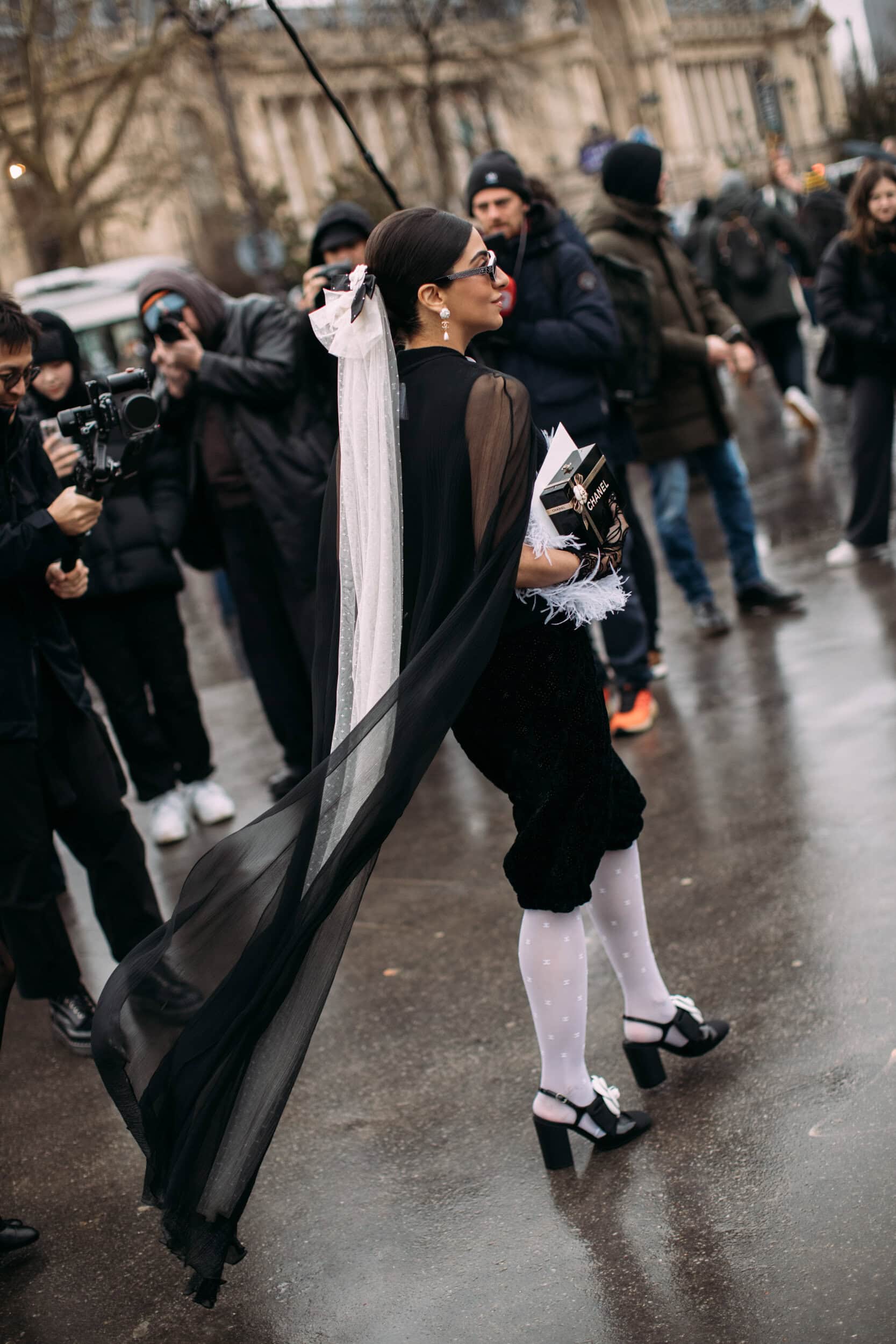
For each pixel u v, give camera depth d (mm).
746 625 6555
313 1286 2641
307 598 5375
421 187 31641
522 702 2580
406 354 2545
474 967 3852
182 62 22828
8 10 23438
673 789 4781
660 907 3914
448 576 2449
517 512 2428
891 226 6445
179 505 5379
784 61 91500
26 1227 2949
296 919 2352
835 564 7141
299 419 5328
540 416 5246
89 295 20125
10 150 23516
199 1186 2332
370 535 2496
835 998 3209
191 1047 2365
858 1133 2691
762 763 4801
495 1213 2738
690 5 83750
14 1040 4059
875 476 6945
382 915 4352
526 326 5195
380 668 2477
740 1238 2486
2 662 3260
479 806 5211
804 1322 2244
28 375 3250
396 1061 3426
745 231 11469
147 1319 2635
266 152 51031
